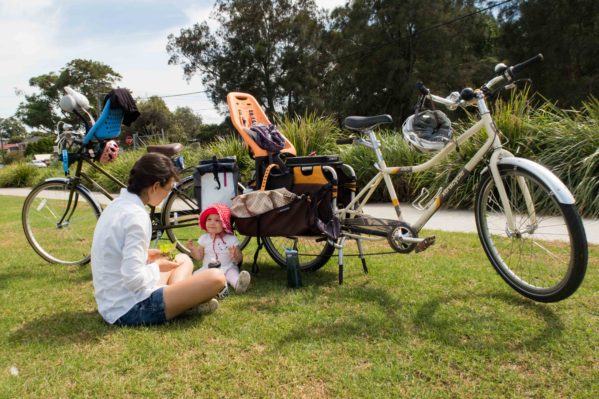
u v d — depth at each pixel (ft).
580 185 15.66
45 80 195.21
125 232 8.01
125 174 32.76
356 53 96.63
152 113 132.46
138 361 6.87
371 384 6.12
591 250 11.59
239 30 111.86
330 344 7.23
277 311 8.66
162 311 8.00
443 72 88.74
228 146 28.27
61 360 6.97
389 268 11.05
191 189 12.78
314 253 12.28
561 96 80.84
